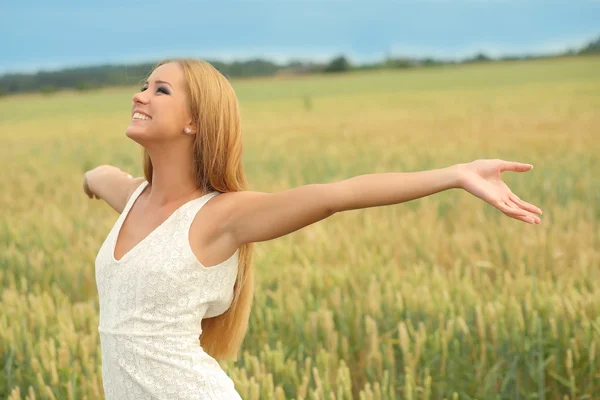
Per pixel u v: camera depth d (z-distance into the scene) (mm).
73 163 14328
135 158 15062
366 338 3957
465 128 18781
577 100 27141
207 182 2238
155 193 2275
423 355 3623
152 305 2123
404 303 4297
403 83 53719
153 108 2166
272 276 5062
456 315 4148
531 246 5570
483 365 3617
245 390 3066
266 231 2125
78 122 28891
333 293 4465
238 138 2250
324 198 2051
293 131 20406
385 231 6469
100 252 2297
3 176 12266
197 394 2135
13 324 3996
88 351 3635
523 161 11938
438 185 2010
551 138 15414
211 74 2238
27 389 3635
